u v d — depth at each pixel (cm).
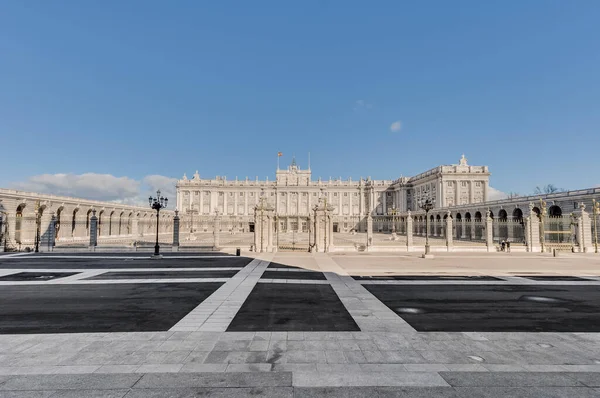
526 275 2206
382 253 3659
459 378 721
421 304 1384
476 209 7781
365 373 741
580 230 4088
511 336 995
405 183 13938
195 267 2477
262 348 884
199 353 848
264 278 1995
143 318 1166
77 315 1204
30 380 701
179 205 14962
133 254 3478
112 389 663
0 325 1086
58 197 5953
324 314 1220
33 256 3303
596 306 1373
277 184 15088
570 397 646
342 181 15250
